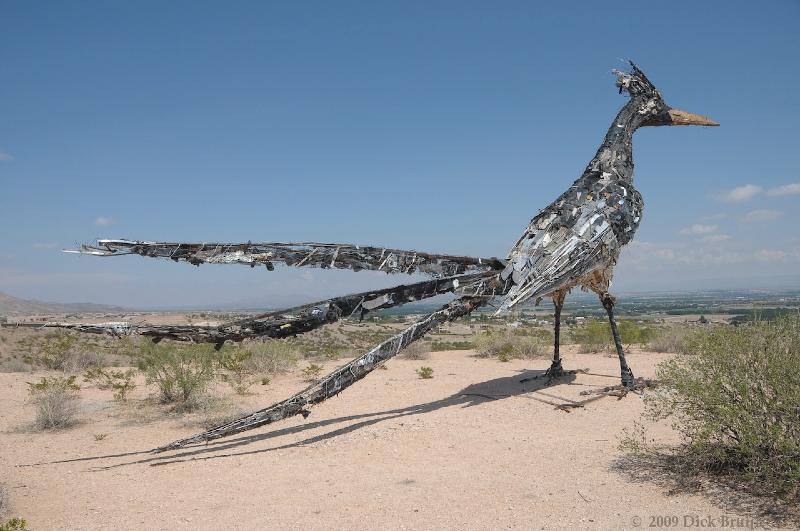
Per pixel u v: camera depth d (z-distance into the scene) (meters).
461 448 6.80
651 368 12.52
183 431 8.07
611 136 10.00
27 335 24.02
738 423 4.96
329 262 7.15
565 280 8.43
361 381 12.29
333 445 7.18
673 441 6.41
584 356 15.47
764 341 5.28
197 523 4.62
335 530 4.37
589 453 6.22
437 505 4.83
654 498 4.70
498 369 13.44
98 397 10.66
